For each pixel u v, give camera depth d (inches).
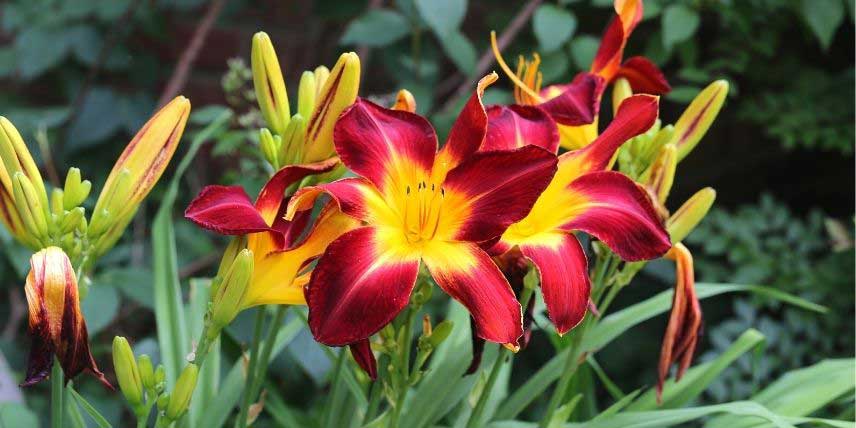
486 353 40.9
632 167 36.7
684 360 36.7
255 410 38.5
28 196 32.3
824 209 93.4
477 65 73.0
